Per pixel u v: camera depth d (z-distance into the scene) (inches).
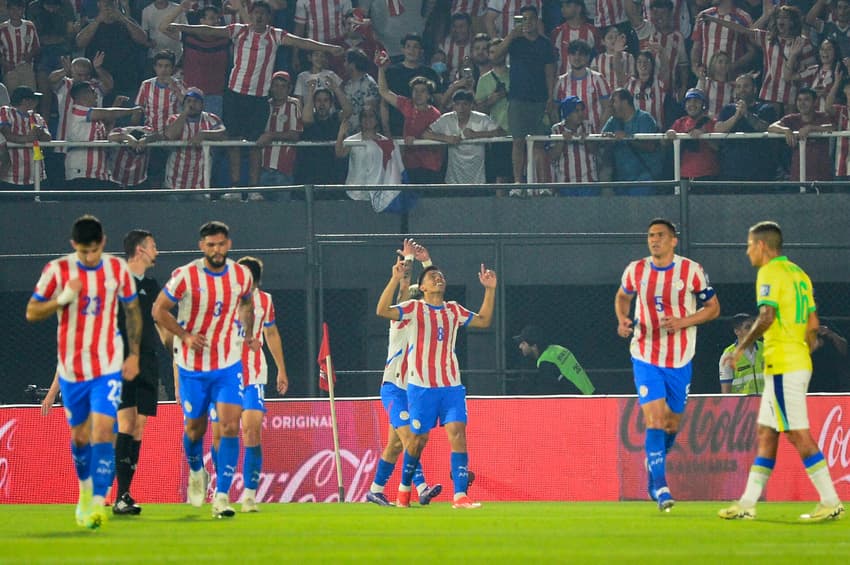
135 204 2237.9
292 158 2305.6
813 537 930.7
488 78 2374.5
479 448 1651.1
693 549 832.3
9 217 2229.3
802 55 2442.2
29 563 739.4
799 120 2285.9
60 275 994.7
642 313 1226.6
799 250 2206.0
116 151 2330.2
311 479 1659.7
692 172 2278.5
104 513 1002.7
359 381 2341.3
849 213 2210.9
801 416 1101.7
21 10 2440.9
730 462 1624.0
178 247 2234.3
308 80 2345.0
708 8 2544.3
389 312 1370.6
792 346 1103.0
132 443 1246.9
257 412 1330.0
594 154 2289.6
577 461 1640.0
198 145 2290.8
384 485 1526.8
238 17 2539.4
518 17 2315.5
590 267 2212.1
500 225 2231.8
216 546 863.7
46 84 2456.9
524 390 2097.7
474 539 926.4
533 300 2317.9
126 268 1025.5
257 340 1320.1
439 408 1397.6
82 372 1002.7
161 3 2556.6
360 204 2231.8
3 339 2287.2
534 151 2283.5
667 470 1621.6
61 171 2342.5
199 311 1149.1
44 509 1445.6
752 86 2336.4
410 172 2299.5
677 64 2506.2
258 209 2233.0
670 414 1256.2
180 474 1653.5
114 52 2498.8
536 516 1226.0
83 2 2596.0
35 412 1668.3
